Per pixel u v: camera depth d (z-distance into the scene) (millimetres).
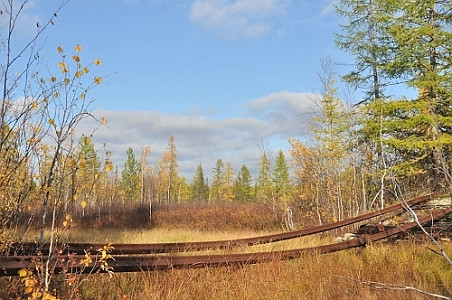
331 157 18156
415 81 13641
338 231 13062
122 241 12297
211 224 25516
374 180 14562
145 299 4906
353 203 16156
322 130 19406
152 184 57188
